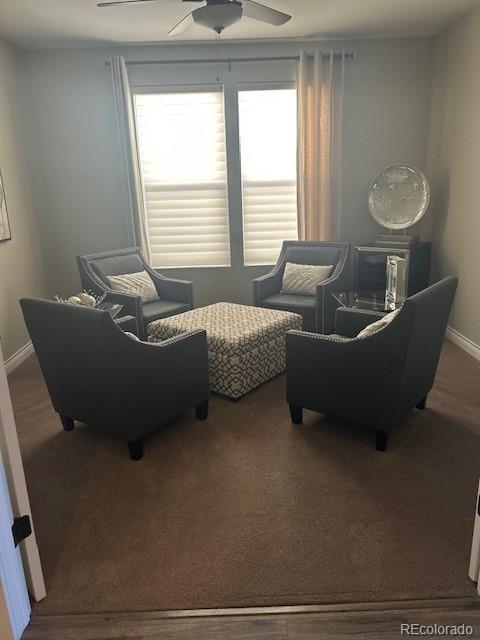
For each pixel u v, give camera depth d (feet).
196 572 5.93
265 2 11.48
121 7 11.27
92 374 8.00
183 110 15.46
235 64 15.06
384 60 14.99
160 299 14.66
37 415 10.29
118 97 14.70
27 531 5.40
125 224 15.93
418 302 7.29
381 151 15.72
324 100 15.03
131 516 6.97
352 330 10.07
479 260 12.53
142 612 5.41
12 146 13.76
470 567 5.67
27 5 10.97
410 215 14.66
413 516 6.80
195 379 9.21
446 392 10.73
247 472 7.94
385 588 5.62
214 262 16.63
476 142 12.48
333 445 8.68
